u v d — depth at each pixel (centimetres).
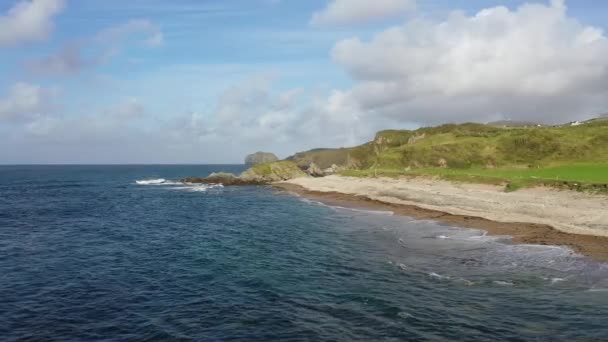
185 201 7312
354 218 4959
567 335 1555
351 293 2081
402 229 4003
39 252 3100
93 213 5575
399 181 7850
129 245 3381
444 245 3195
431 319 1725
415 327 1648
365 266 2612
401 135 15625
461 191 5759
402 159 10988
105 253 3067
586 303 1875
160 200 7494
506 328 1627
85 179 15550
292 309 1872
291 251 3109
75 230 4153
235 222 4744
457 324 1670
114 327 1694
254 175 12544
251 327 1680
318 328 1658
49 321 1755
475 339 1535
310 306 1906
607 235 3139
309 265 2667
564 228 3472
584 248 2892
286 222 4703
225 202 7125
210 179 12369
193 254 3031
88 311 1869
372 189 7444
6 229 4200
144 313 1844
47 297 2058
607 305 1847
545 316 1738
